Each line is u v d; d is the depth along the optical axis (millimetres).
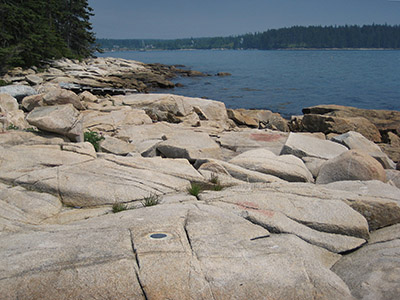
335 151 12172
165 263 4105
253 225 5410
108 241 4543
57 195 6855
